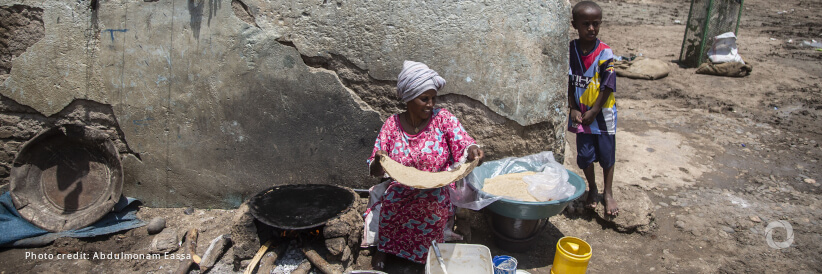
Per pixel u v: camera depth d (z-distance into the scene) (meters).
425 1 3.12
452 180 2.59
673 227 3.58
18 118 3.57
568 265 2.81
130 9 3.30
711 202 3.90
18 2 3.30
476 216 3.52
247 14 3.26
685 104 6.34
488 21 3.13
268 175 3.63
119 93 3.48
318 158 3.56
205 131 3.54
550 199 2.99
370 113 3.40
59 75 3.45
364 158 3.52
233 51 3.33
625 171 4.40
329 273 2.91
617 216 3.50
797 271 3.07
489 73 3.24
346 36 3.24
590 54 3.24
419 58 3.23
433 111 2.96
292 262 3.05
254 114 3.47
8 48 3.40
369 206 3.34
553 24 3.17
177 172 3.67
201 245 3.30
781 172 4.45
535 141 3.44
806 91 6.90
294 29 3.26
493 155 3.49
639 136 5.20
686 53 8.32
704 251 3.30
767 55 8.98
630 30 11.42
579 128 3.38
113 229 3.38
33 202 3.39
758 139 5.19
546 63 3.25
